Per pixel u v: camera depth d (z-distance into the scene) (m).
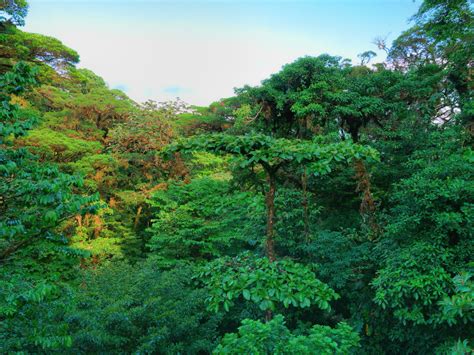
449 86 13.75
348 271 8.61
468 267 6.20
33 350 5.39
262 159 5.28
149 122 17.55
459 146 8.48
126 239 16.16
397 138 11.92
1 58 12.27
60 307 4.88
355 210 12.42
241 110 13.56
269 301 4.92
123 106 18.70
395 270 6.89
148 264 8.36
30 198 4.11
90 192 15.04
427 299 6.21
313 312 9.65
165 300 7.33
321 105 11.82
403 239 7.66
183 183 15.66
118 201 17.03
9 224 4.19
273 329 4.19
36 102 16.27
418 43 18.14
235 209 13.74
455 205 6.81
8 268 4.46
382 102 11.95
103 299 6.78
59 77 17.42
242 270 5.34
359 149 5.53
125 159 16.58
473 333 6.50
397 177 11.52
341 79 12.22
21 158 4.75
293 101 12.37
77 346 5.76
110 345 6.20
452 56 12.01
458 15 11.58
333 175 12.05
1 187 4.15
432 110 12.91
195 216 13.66
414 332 7.56
